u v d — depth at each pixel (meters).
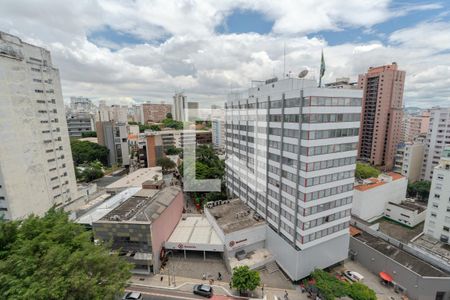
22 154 52.16
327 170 37.69
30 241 22.77
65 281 20.91
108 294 24.42
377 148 120.44
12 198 49.94
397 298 38.34
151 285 39.62
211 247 45.03
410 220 63.66
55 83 62.19
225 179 75.81
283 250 42.50
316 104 34.38
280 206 43.34
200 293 37.38
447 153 56.25
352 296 33.59
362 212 64.00
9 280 18.72
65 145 66.00
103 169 111.75
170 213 49.62
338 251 43.06
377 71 118.31
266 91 50.94
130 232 41.16
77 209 62.81
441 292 37.03
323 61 41.69
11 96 49.66
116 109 193.75
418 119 141.25
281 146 41.44
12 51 49.91
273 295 37.72
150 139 105.88
